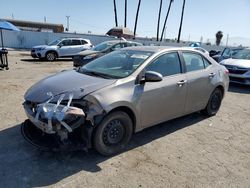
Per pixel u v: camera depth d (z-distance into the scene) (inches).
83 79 147.0
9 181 117.3
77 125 125.7
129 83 144.3
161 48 176.1
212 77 203.9
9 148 146.6
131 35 1114.7
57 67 525.3
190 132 185.5
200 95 195.5
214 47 1240.8
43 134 137.7
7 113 204.2
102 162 136.8
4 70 433.4
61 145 126.3
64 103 127.9
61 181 119.1
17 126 178.2
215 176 130.9
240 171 137.1
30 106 138.8
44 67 512.7
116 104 134.0
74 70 176.6
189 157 148.6
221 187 122.1
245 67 356.8
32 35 1066.1
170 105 169.8
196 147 161.9
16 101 239.5
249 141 176.6
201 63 200.7
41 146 128.6
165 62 169.3
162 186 120.0
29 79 358.0
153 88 154.3
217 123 208.1
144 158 143.9
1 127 175.5
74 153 144.0
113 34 1096.8
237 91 347.9
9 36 1035.3
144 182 122.1
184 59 183.5
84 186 116.3
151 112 157.8
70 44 682.8
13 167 128.3
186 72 181.8
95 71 162.7
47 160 135.9
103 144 137.8
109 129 137.9
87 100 127.2
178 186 120.8
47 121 123.4
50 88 139.5
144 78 150.4
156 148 157.0
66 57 682.8
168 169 134.5
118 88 139.2
